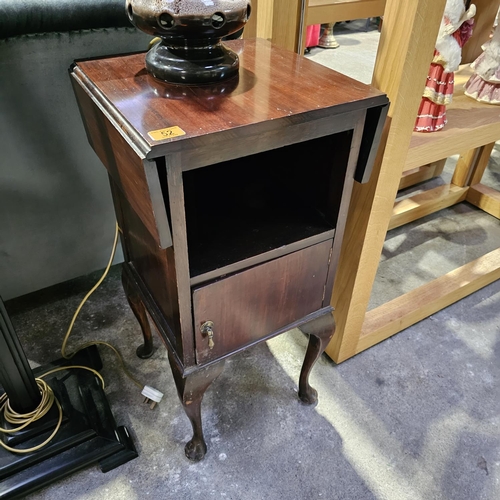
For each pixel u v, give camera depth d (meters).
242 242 0.69
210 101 0.59
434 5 0.64
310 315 0.83
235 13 0.58
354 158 0.67
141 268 0.85
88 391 0.99
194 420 0.83
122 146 0.56
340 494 0.87
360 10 0.89
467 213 1.70
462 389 1.07
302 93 0.62
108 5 0.88
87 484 0.87
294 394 1.05
